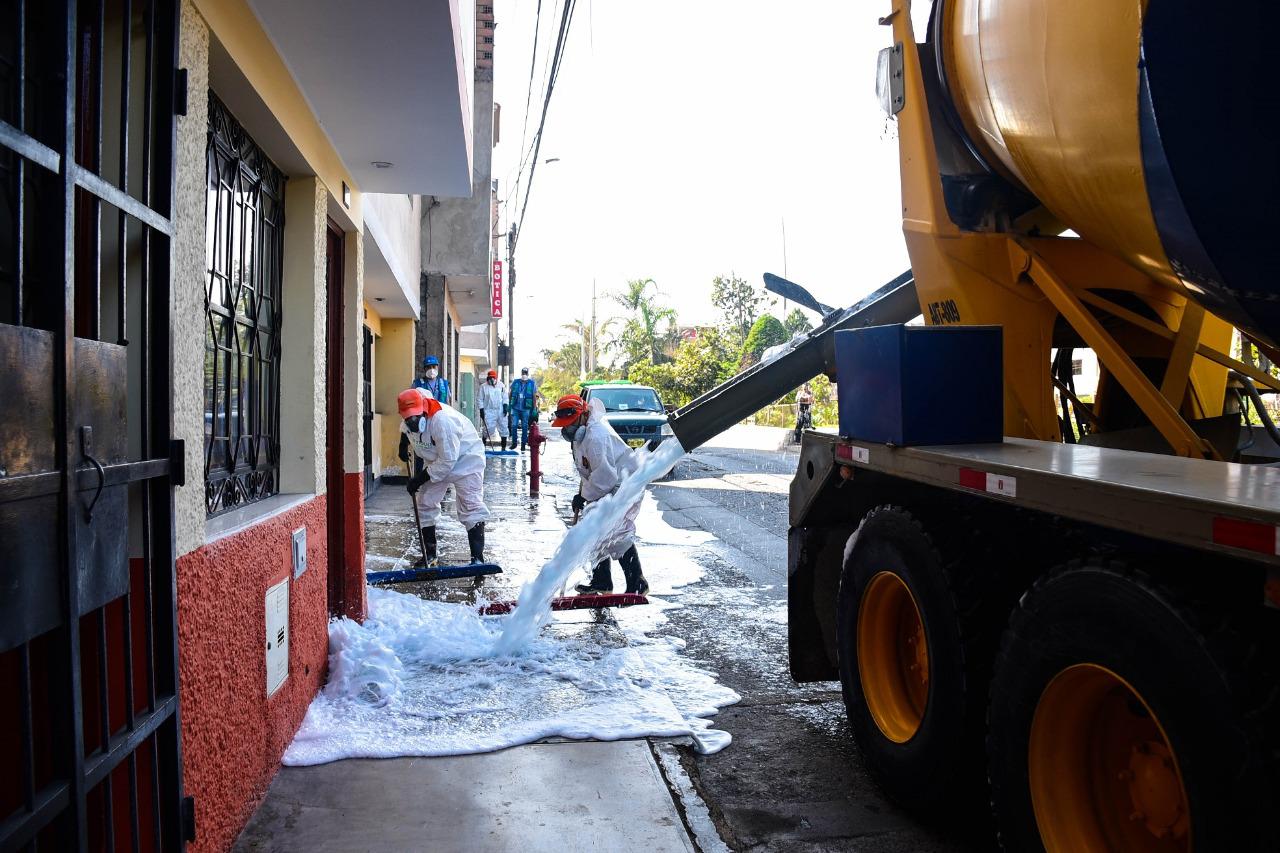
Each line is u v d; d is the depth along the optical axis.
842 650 3.87
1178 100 2.33
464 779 3.61
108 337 2.44
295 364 4.39
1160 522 2.03
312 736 3.96
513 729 4.10
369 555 8.34
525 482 15.38
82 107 2.36
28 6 2.03
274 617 3.59
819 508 4.16
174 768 2.44
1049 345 3.76
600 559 6.81
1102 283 3.64
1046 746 2.54
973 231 3.85
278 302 4.36
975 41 3.43
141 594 2.44
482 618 6.06
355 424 5.70
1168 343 3.58
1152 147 2.49
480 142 15.69
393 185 5.93
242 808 3.16
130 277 2.46
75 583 1.91
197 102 2.70
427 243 15.71
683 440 5.07
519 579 7.28
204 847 2.76
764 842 3.18
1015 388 3.77
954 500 3.34
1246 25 2.12
